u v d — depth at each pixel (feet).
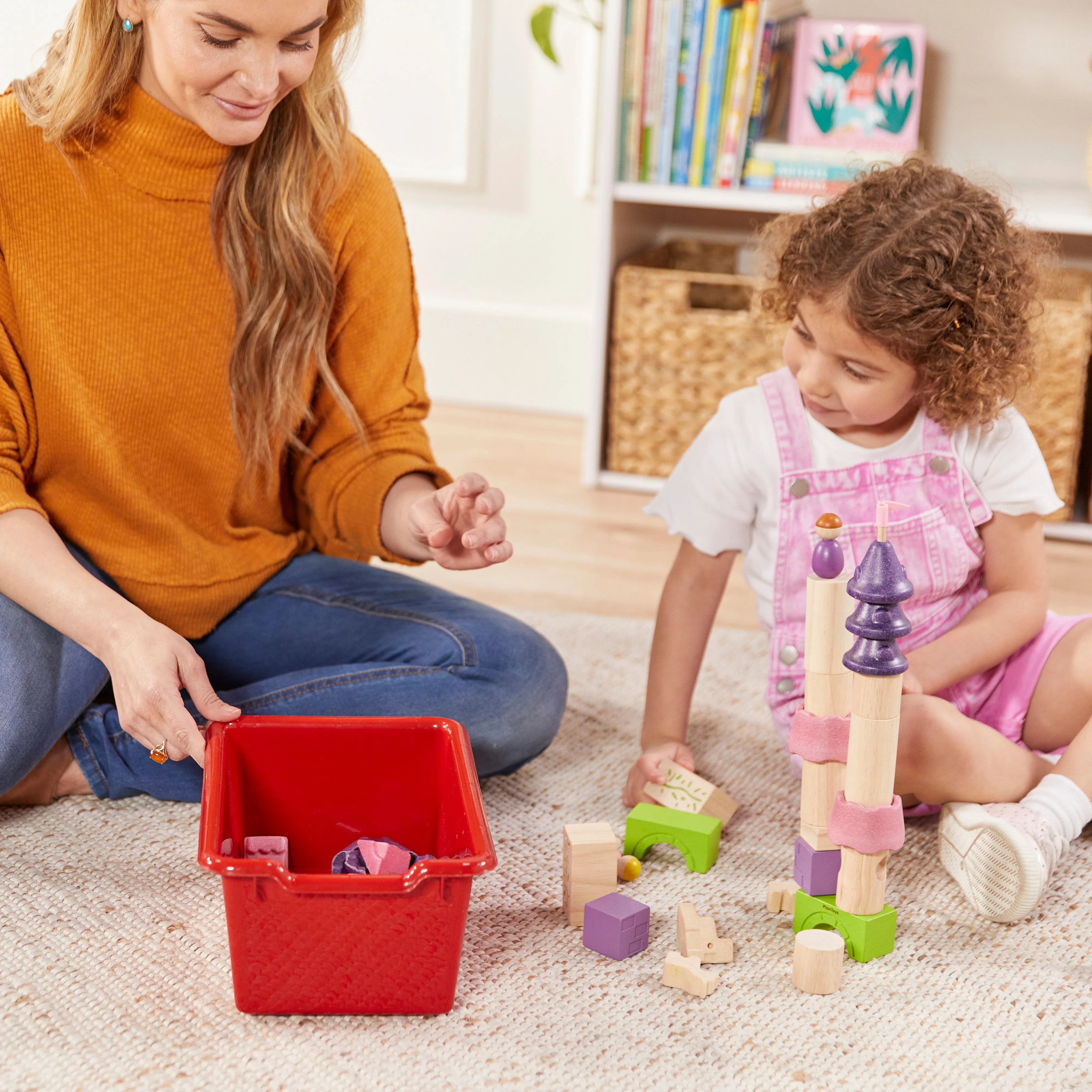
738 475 3.78
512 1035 2.69
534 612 5.26
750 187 6.66
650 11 6.49
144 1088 2.49
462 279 8.59
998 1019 2.81
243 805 3.18
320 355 3.65
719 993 2.87
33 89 3.31
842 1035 2.73
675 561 3.99
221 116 3.08
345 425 3.84
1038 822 3.19
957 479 3.65
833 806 2.97
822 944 2.88
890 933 3.03
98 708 3.56
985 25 6.97
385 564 5.88
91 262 3.32
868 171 4.45
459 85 8.18
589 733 4.23
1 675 3.24
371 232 3.73
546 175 8.23
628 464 7.14
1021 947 3.10
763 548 3.84
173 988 2.80
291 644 3.76
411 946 2.66
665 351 6.89
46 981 2.81
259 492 3.83
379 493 3.75
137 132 3.23
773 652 3.79
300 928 2.61
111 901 3.13
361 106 8.40
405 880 2.57
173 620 3.66
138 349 3.40
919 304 3.27
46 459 3.47
